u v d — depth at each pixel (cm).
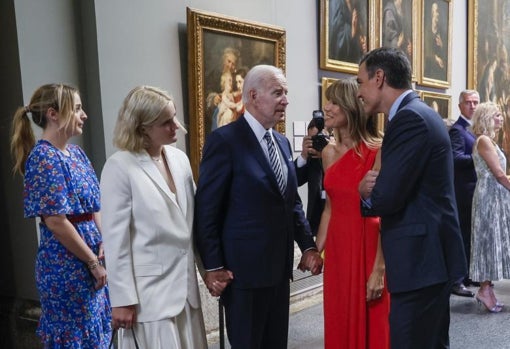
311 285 556
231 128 258
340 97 281
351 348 278
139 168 230
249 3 495
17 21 341
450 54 824
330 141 338
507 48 987
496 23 944
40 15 354
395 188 223
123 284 221
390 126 230
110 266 222
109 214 225
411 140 223
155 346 225
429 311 229
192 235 253
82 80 381
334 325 287
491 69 938
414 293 227
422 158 224
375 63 242
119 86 388
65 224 262
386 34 677
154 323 226
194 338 242
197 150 438
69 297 270
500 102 970
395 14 694
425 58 762
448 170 231
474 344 409
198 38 429
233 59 468
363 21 638
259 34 490
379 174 232
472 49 883
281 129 523
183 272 235
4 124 362
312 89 576
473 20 878
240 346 253
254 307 254
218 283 248
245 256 250
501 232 500
